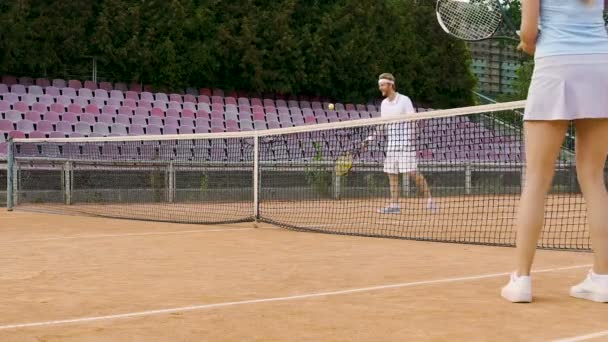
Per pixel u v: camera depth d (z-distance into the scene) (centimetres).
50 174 1068
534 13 278
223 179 1146
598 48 276
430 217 812
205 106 1551
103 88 1498
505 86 2398
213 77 1642
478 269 377
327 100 1812
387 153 858
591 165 288
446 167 1246
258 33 1684
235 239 543
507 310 262
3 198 1062
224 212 888
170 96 1550
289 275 352
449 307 267
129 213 883
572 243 552
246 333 224
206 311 260
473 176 1290
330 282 330
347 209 927
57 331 227
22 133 1206
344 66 1786
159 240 532
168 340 215
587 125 285
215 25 1648
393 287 315
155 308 266
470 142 1245
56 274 356
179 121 1473
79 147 1233
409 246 500
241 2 1683
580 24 278
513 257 433
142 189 1105
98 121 1362
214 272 363
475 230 607
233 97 1666
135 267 382
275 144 1159
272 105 1697
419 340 215
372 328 231
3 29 1392
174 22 1582
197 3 1661
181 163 1115
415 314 254
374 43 1830
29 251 459
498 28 528
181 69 1589
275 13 1697
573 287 291
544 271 369
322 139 1220
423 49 1944
